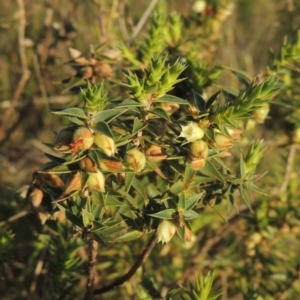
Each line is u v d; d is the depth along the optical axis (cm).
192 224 71
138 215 53
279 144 69
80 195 51
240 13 118
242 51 112
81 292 69
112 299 68
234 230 72
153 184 57
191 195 52
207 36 74
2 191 80
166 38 65
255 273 69
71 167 50
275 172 73
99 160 49
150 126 51
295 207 68
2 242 60
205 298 54
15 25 95
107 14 81
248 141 60
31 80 93
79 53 59
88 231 51
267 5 115
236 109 51
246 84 61
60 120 97
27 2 97
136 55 63
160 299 59
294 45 61
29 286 69
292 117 67
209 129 50
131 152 50
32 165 88
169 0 107
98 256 69
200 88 59
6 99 94
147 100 50
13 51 96
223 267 71
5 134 91
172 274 71
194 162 50
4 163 83
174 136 52
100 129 48
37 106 96
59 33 84
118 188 53
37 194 55
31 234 71
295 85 67
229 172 56
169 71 50
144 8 103
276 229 68
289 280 68
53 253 61
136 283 66
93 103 48
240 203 75
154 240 56
